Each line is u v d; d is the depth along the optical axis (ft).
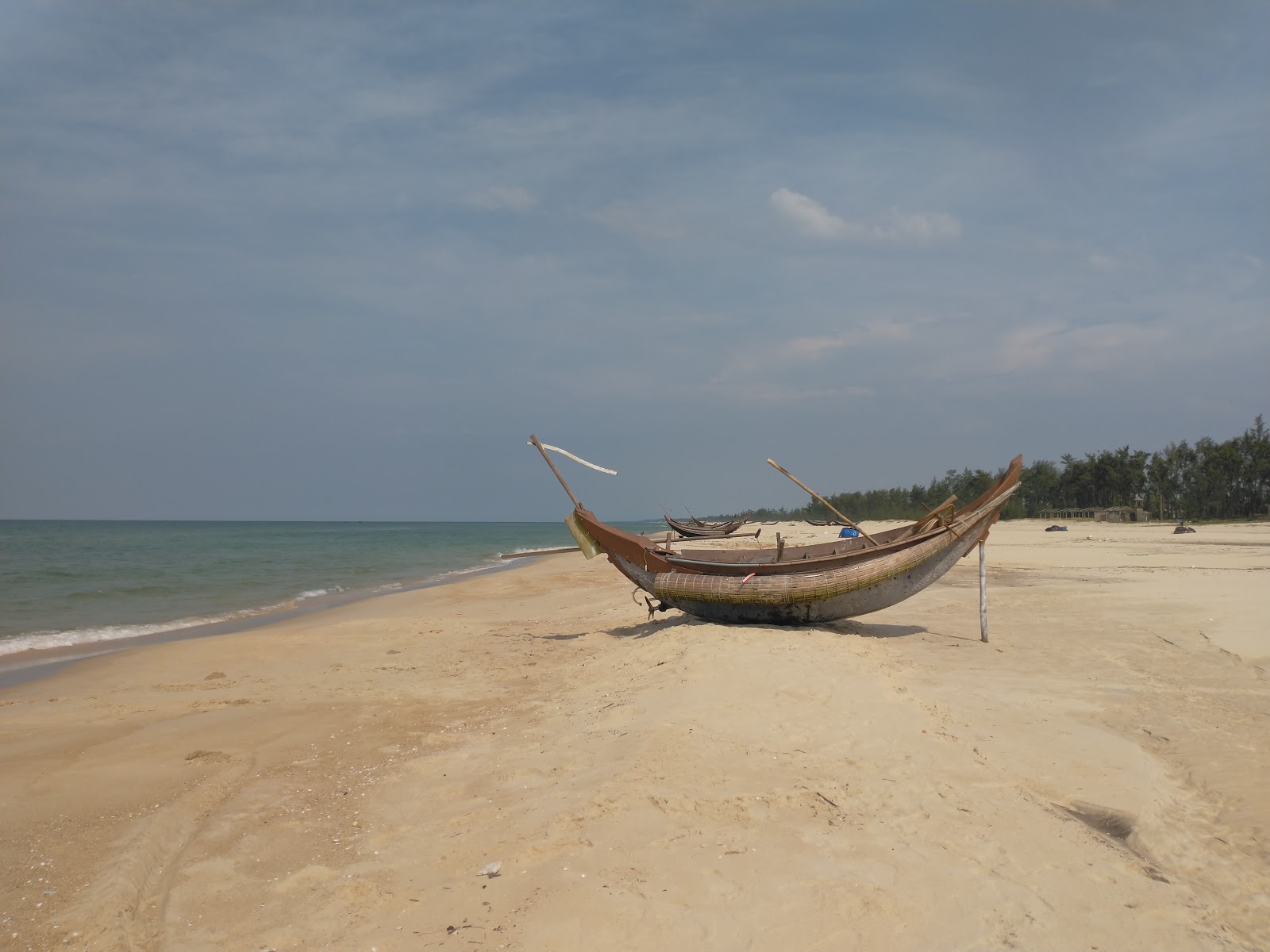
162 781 24.94
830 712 27.27
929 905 15.85
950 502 45.16
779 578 44.80
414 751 27.45
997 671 37.60
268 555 178.70
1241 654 41.42
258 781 24.79
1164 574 83.46
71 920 16.33
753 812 19.90
